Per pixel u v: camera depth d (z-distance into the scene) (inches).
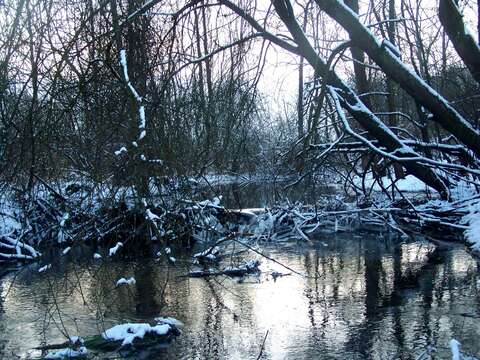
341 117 416.5
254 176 503.2
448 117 350.9
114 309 320.8
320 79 404.2
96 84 226.4
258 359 240.1
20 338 279.1
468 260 418.6
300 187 587.2
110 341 263.9
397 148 451.5
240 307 317.7
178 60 269.6
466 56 327.9
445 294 329.4
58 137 225.3
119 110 221.8
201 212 298.5
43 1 220.1
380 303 316.8
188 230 256.1
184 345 261.3
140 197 195.2
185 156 246.5
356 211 550.0
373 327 276.8
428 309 301.4
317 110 345.4
